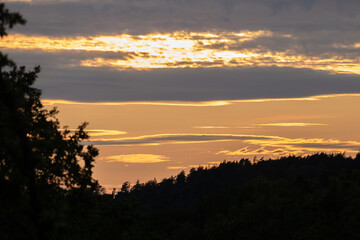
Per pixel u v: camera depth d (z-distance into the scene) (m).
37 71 47.62
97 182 50.47
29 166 29.92
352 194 66.81
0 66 28.69
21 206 29.89
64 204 30.97
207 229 110.00
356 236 63.97
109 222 53.19
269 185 99.06
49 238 30.61
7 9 28.41
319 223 67.06
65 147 48.78
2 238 33.69
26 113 46.34
